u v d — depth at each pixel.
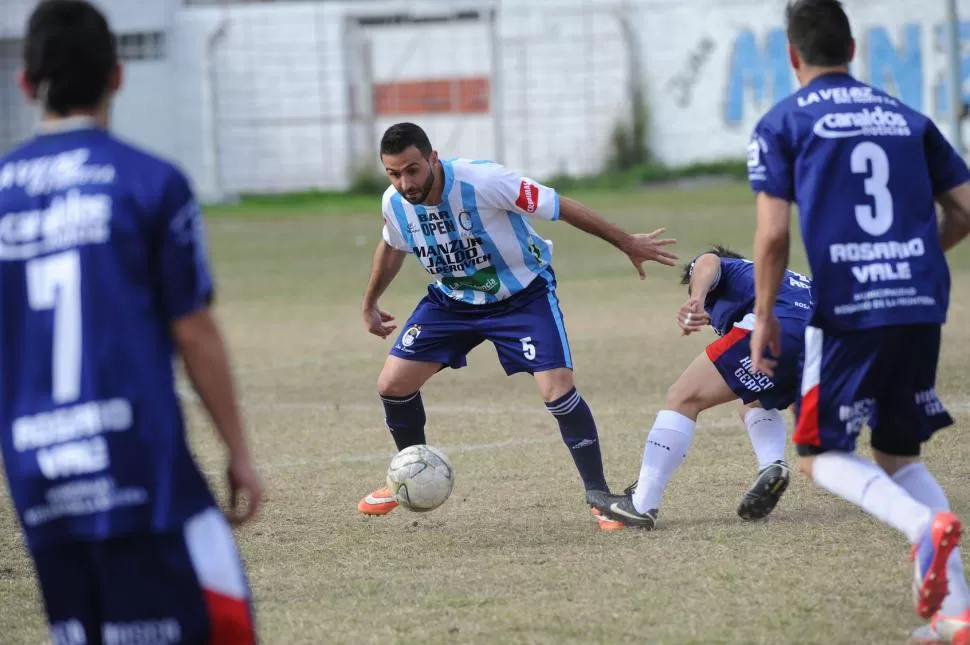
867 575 16.05
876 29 115.88
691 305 18.50
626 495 19.34
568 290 56.25
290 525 20.38
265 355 41.97
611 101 121.88
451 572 17.17
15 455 9.71
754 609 14.77
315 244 83.94
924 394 13.95
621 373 34.97
